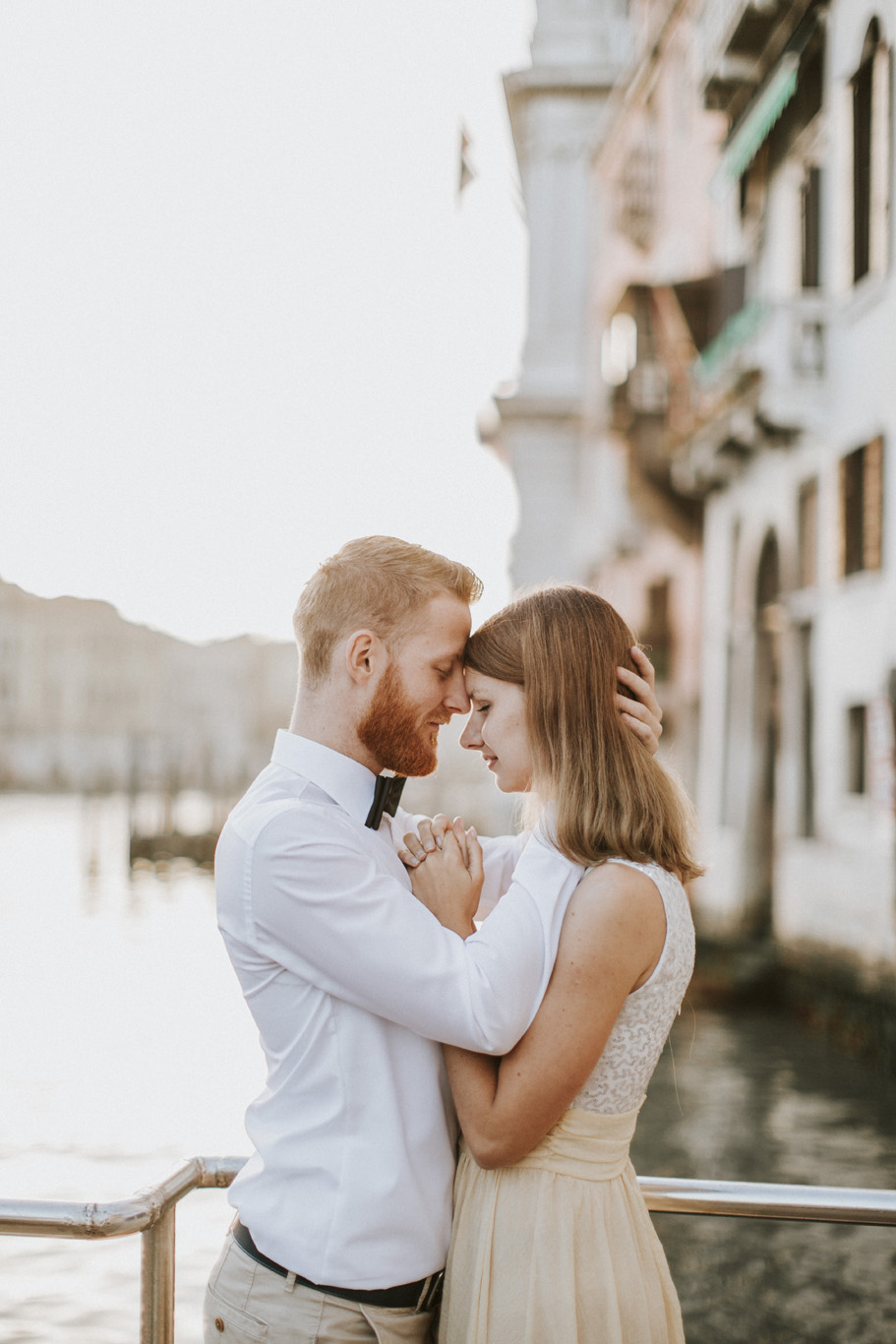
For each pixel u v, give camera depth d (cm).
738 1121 851
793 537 1306
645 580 1950
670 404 1703
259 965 155
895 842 1029
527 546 2470
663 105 1878
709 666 1614
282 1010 153
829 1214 157
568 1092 145
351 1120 149
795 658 1296
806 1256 542
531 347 2477
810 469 1262
